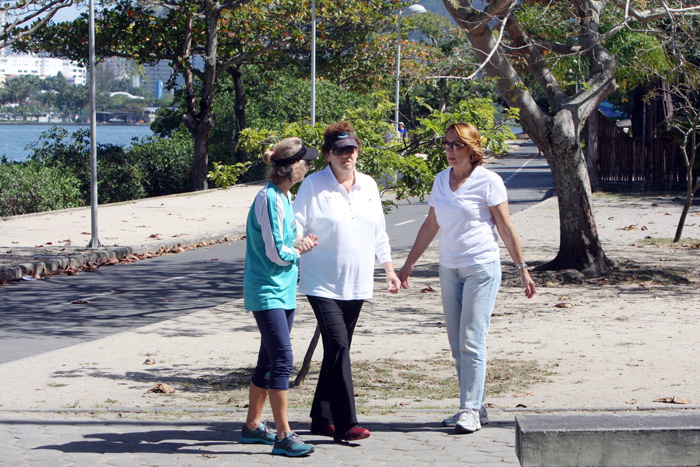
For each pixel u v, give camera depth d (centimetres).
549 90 2614
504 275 2536
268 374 1018
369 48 6338
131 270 2870
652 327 1786
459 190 1065
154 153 6544
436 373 1430
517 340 1672
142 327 1902
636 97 7062
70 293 2400
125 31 5878
